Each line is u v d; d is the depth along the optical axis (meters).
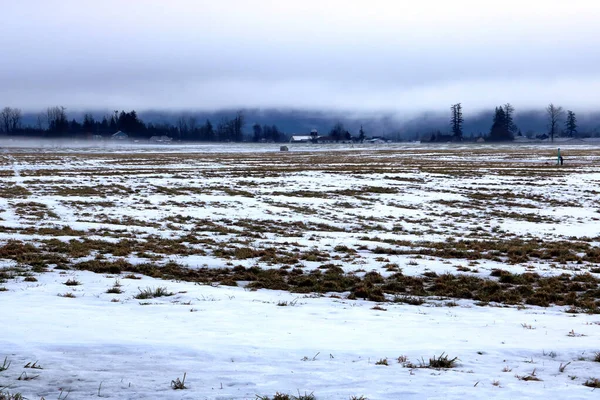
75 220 28.88
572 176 56.09
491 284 15.73
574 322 11.58
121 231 25.02
